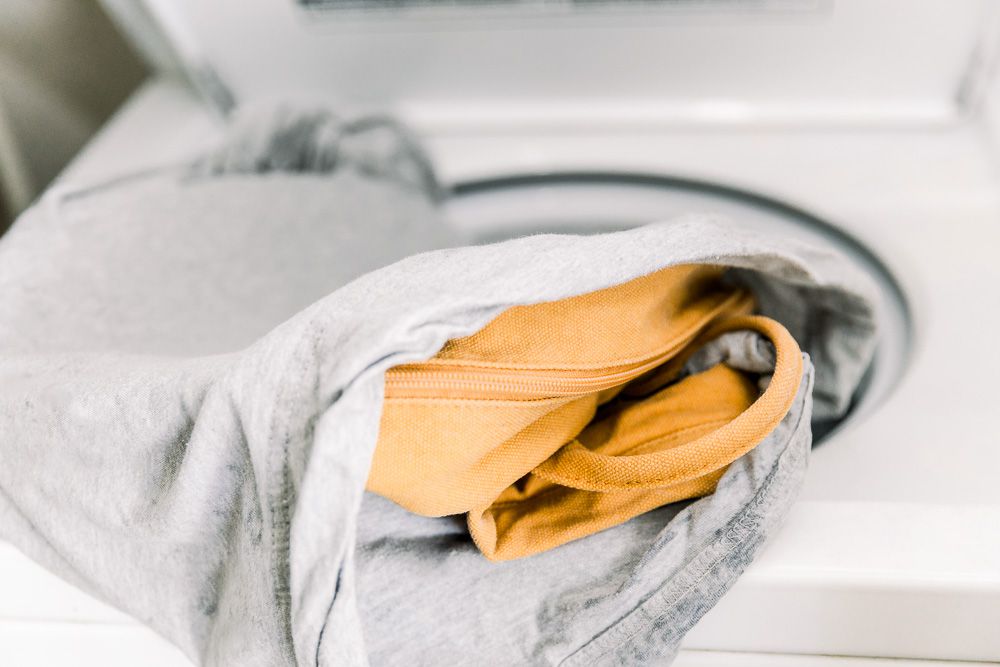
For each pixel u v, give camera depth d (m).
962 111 0.81
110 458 0.40
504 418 0.36
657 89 0.85
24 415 0.43
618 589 0.40
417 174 0.83
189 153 0.85
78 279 0.60
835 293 0.51
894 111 0.82
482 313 0.33
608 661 0.40
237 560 0.40
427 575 0.42
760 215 0.82
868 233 0.74
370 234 0.72
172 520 0.39
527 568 0.42
